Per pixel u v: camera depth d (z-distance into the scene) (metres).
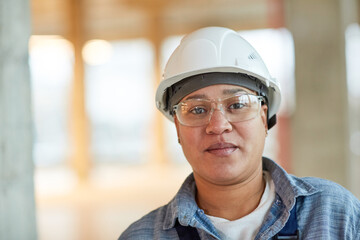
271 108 1.64
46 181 12.96
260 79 1.46
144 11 14.06
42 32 15.30
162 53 14.55
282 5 5.73
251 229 1.39
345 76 5.10
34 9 13.40
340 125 5.09
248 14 14.59
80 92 12.60
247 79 1.40
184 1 13.42
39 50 17.66
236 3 13.80
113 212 8.05
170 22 14.85
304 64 5.11
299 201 1.39
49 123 18.84
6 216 2.29
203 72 1.39
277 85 1.55
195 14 14.57
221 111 1.36
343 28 5.10
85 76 12.72
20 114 2.42
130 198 9.50
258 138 1.40
